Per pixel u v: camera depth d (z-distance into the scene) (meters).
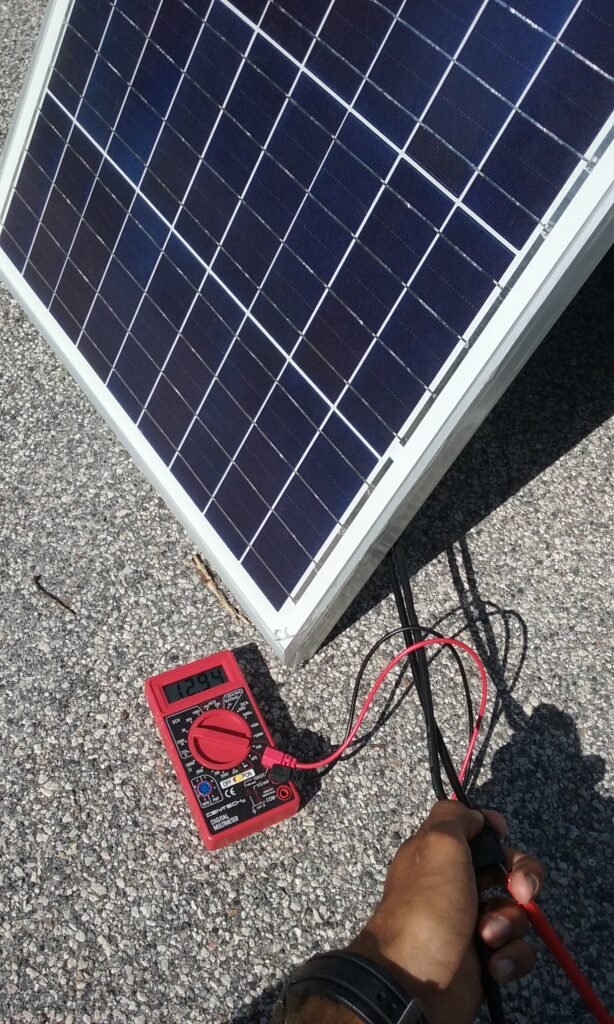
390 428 1.67
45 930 1.73
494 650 2.12
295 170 1.80
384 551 1.82
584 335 2.77
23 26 3.59
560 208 1.39
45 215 2.48
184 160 2.04
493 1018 1.35
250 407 1.97
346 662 2.09
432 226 1.57
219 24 1.92
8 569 2.23
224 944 1.73
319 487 1.82
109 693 2.04
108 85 2.22
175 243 2.09
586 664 2.10
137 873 1.81
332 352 1.77
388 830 1.87
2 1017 1.64
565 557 2.28
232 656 2.02
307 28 1.74
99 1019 1.64
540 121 1.41
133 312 2.24
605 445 2.51
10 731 1.98
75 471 2.43
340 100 1.70
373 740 1.98
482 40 1.47
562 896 1.79
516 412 2.56
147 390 2.24
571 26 1.36
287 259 1.84
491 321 1.49
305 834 1.86
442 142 1.54
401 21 1.58
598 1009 1.30
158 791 1.91
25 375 2.63
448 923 1.10
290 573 1.91
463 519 2.33
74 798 1.90
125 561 2.26
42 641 2.12
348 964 0.98
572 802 1.91
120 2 2.17
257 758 1.86
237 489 2.03
